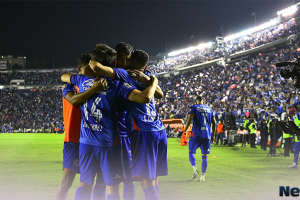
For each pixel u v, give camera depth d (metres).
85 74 3.19
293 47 29.94
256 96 24.44
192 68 48.94
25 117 48.22
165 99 37.94
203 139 5.97
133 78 3.15
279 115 17.14
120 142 3.08
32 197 4.39
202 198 4.38
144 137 3.10
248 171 7.16
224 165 8.28
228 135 16.59
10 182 5.55
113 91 2.98
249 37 45.00
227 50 44.72
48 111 49.94
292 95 19.52
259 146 16.59
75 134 3.62
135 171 3.07
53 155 10.77
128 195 3.22
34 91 58.59
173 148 14.57
